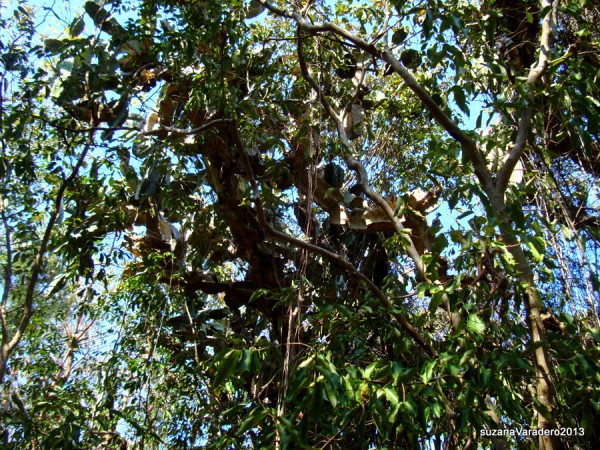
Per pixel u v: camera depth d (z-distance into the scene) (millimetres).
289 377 4414
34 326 7930
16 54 5207
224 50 5648
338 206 6562
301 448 3471
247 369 3234
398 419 3541
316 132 6094
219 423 6055
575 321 4164
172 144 5664
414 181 7387
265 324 7172
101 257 6309
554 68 4723
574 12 4895
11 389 7180
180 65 5836
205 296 7551
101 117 5859
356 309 6000
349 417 3549
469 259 4051
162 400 7566
